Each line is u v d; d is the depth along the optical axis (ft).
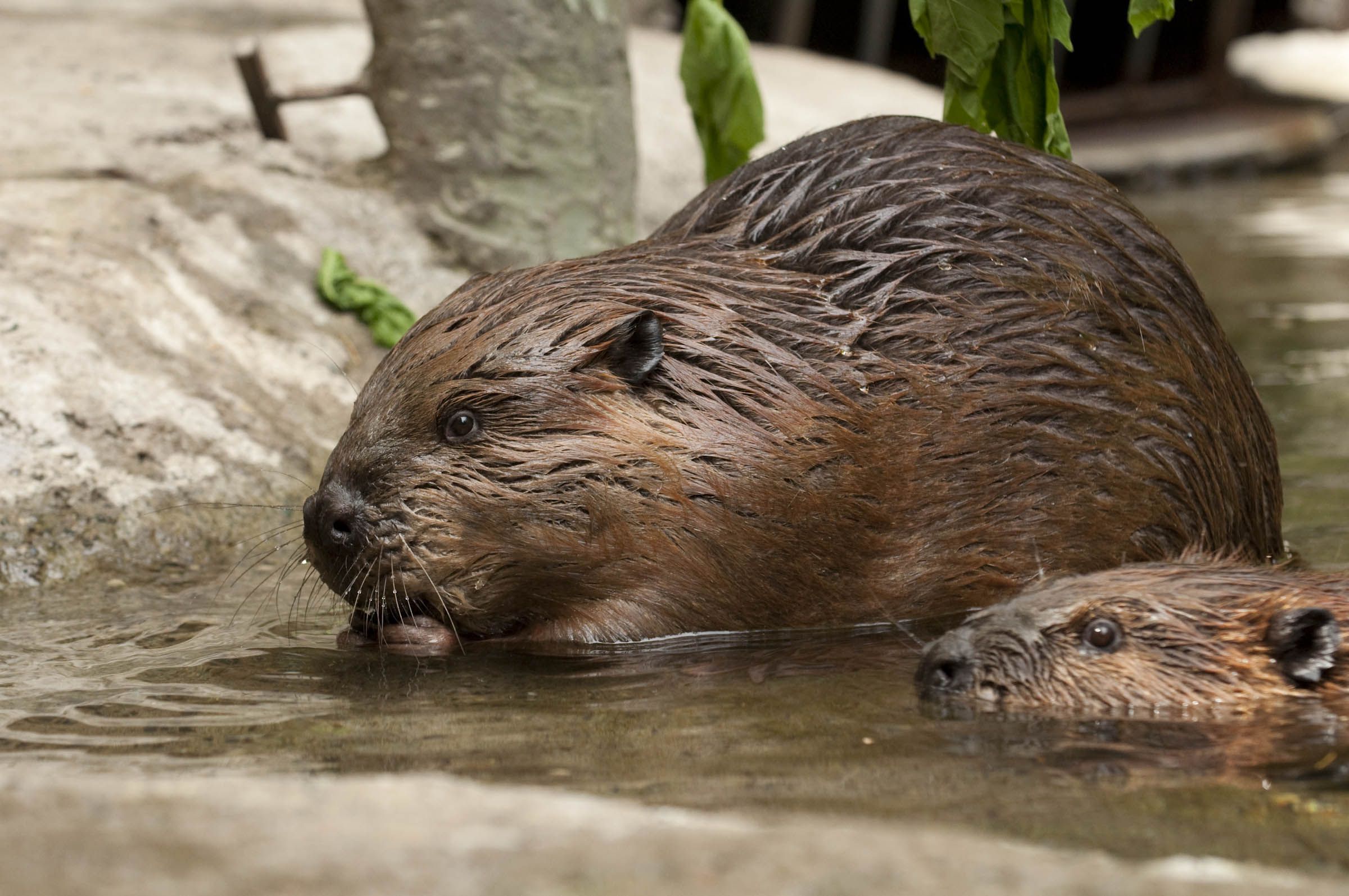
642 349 35.63
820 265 37.70
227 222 57.06
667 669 33.35
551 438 35.47
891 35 160.86
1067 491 37.27
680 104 85.71
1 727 28.68
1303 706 30.60
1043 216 38.32
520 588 36.01
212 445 47.73
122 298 51.26
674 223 40.45
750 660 34.06
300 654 34.86
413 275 59.16
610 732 28.04
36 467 44.14
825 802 23.25
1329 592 33.35
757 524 35.81
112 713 29.66
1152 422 38.01
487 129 59.57
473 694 31.27
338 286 56.34
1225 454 39.60
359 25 96.12
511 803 19.30
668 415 35.78
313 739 27.71
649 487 35.50
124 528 43.88
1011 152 39.55
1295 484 49.08
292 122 68.74
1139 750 26.86
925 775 25.02
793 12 140.36
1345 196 124.77
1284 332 72.59
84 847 17.69
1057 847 21.11
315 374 53.21
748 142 48.70
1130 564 36.24
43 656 34.45
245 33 96.78
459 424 35.55
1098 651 31.48
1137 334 38.06
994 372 36.91
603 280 36.94
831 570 36.45
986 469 36.83
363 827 18.25
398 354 36.76
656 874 16.88
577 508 35.47
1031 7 41.75
